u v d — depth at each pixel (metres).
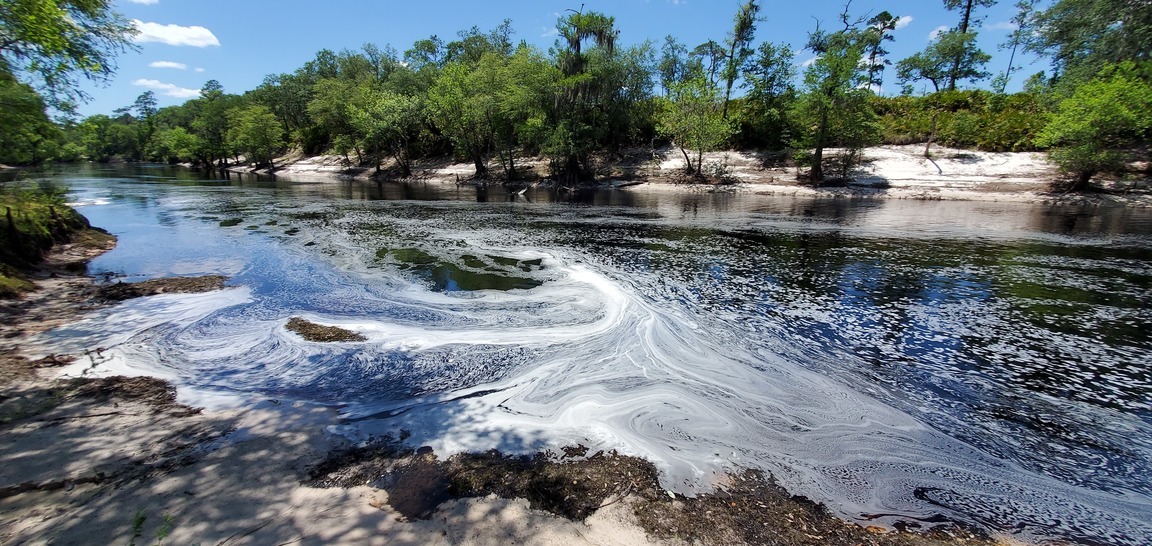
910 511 4.22
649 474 4.59
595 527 3.81
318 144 68.62
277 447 4.89
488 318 9.09
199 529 3.61
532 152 47.59
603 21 40.00
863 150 36.66
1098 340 8.11
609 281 11.61
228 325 8.68
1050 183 28.94
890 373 6.93
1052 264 13.23
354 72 68.00
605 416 5.71
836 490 4.47
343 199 31.02
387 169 53.81
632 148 45.53
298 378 6.66
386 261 13.73
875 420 5.72
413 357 7.36
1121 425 5.64
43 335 8.09
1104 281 11.59
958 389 6.47
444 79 43.62
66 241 15.20
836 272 12.51
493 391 6.31
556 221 21.67
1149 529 4.06
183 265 13.20
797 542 3.76
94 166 78.38
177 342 7.89
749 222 21.25
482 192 36.59
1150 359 7.37
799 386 6.53
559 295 10.54
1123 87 24.56
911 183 32.31
